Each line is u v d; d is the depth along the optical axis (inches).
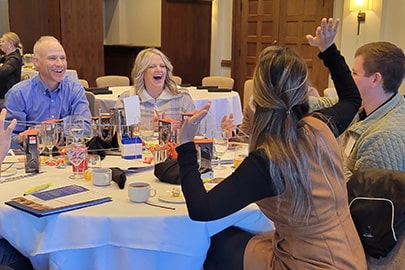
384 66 74.4
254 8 296.5
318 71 270.2
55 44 114.0
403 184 60.0
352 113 71.4
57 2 294.8
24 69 257.6
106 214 60.8
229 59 321.7
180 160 55.9
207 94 185.3
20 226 62.7
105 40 399.2
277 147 52.2
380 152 71.5
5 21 373.1
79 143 84.8
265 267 60.3
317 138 54.1
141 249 61.3
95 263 62.4
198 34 321.1
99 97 171.0
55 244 61.2
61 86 117.6
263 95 54.1
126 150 87.6
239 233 67.9
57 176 77.4
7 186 71.9
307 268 54.2
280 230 57.1
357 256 55.6
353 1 239.3
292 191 52.2
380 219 58.9
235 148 95.7
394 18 229.9
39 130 87.2
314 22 268.5
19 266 67.9
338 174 55.0
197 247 62.7
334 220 54.6
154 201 65.7
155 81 115.3
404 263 57.2
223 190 52.2
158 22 352.5
